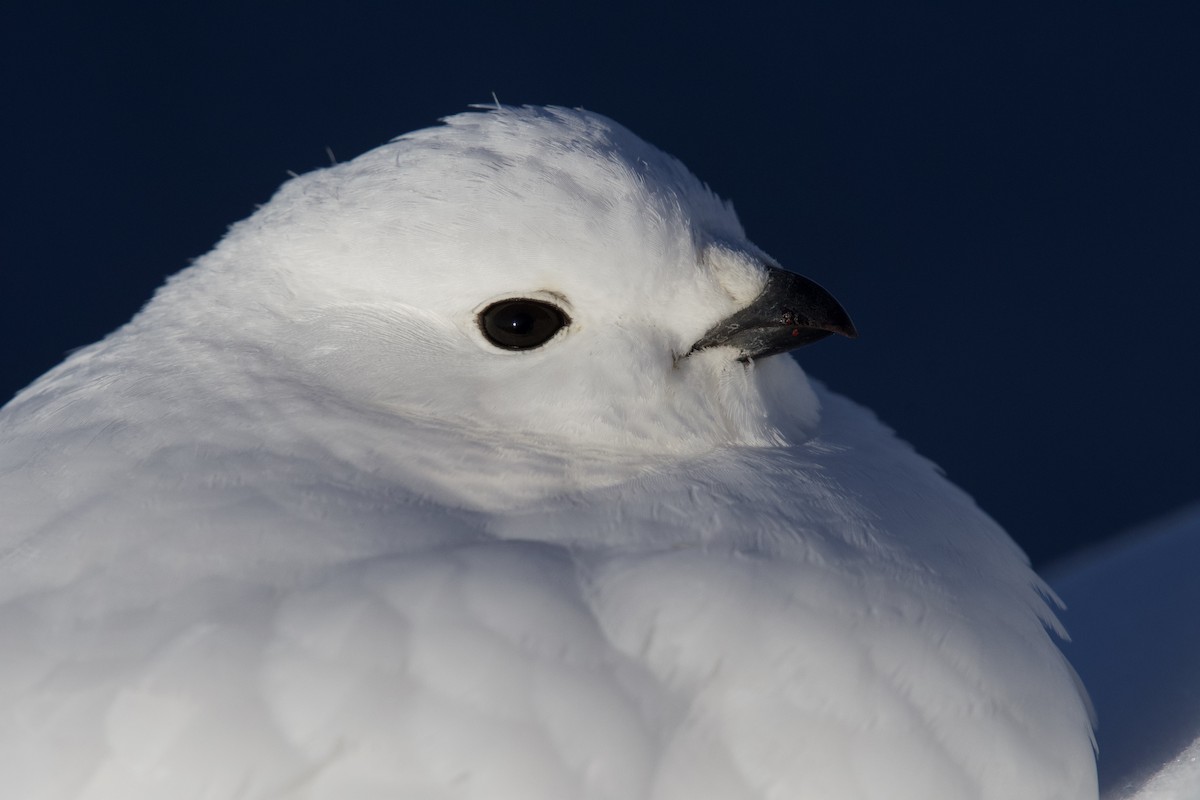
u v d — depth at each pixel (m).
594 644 1.89
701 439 1.93
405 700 1.88
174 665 1.88
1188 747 1.92
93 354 1.93
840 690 1.89
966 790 1.89
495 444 1.92
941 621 1.90
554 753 1.88
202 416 1.92
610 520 1.91
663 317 1.93
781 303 1.93
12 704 1.89
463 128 1.93
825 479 1.92
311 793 1.88
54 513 1.90
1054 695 1.90
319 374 1.92
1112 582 1.97
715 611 1.89
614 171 1.92
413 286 1.92
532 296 1.92
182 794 1.88
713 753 1.89
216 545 1.90
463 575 1.89
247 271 1.93
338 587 1.89
